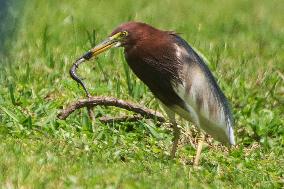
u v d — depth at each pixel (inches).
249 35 863.7
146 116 575.2
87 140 535.8
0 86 606.5
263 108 637.9
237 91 652.1
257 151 571.2
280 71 729.6
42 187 449.1
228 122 547.5
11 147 497.4
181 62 537.6
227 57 751.7
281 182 512.7
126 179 470.3
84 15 856.9
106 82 645.3
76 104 563.8
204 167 524.1
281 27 910.4
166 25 866.8
